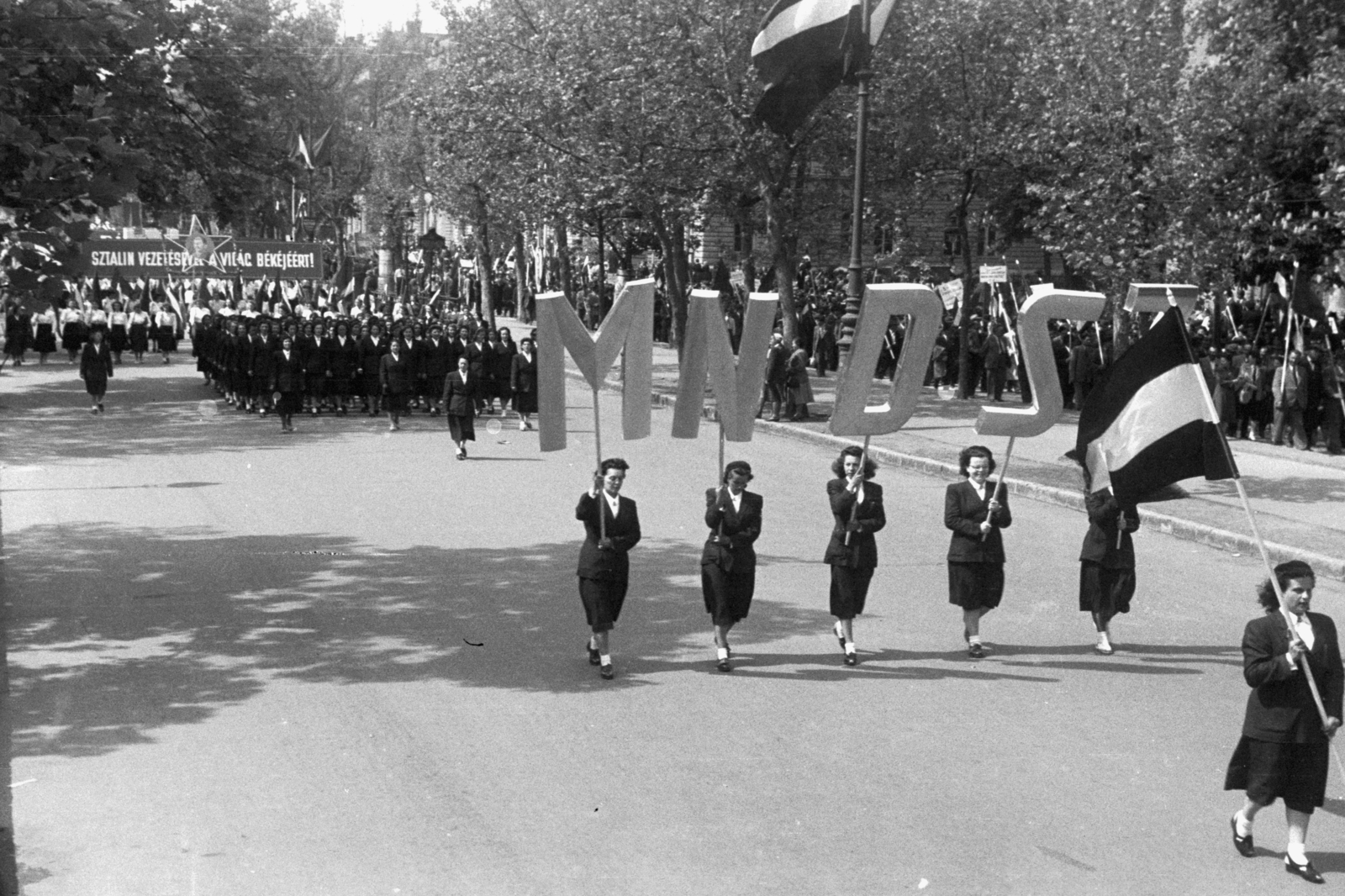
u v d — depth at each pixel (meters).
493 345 32.06
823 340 40.72
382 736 9.60
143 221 59.69
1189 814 8.42
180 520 17.86
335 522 17.80
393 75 64.94
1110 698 10.77
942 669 11.54
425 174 60.97
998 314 35.12
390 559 15.55
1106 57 24.14
